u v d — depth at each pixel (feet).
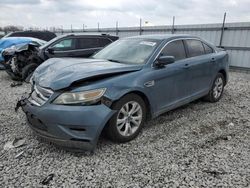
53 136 10.26
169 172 9.39
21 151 10.92
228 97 20.57
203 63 16.21
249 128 13.89
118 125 11.30
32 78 12.57
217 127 13.96
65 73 10.93
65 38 27.07
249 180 8.92
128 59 13.43
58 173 9.33
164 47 13.85
